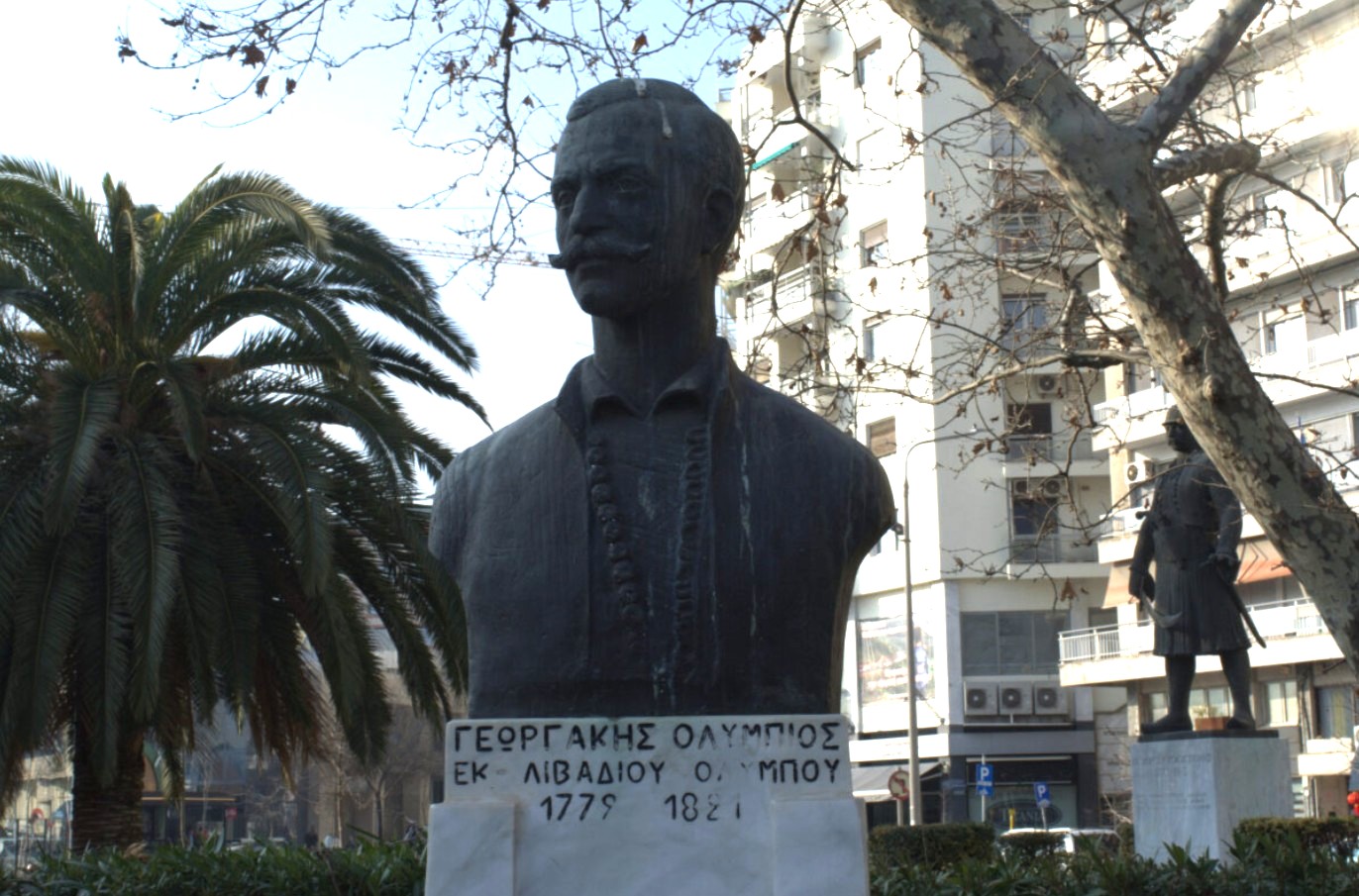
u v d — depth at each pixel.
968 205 24.64
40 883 6.72
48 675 12.69
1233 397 7.66
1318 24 19.48
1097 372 14.55
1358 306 24.16
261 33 7.65
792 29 8.30
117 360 14.33
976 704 32.75
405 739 43.47
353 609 15.02
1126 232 7.49
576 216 4.02
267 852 6.87
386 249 14.87
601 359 4.18
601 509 4.02
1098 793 33.34
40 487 12.99
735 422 4.11
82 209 14.34
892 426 31.61
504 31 7.93
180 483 13.99
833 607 4.02
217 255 14.31
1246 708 11.76
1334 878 7.00
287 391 14.70
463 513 4.20
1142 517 12.33
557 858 3.81
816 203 9.29
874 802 35.31
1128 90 11.34
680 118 4.11
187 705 15.76
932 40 7.67
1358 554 7.72
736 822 3.83
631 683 3.95
